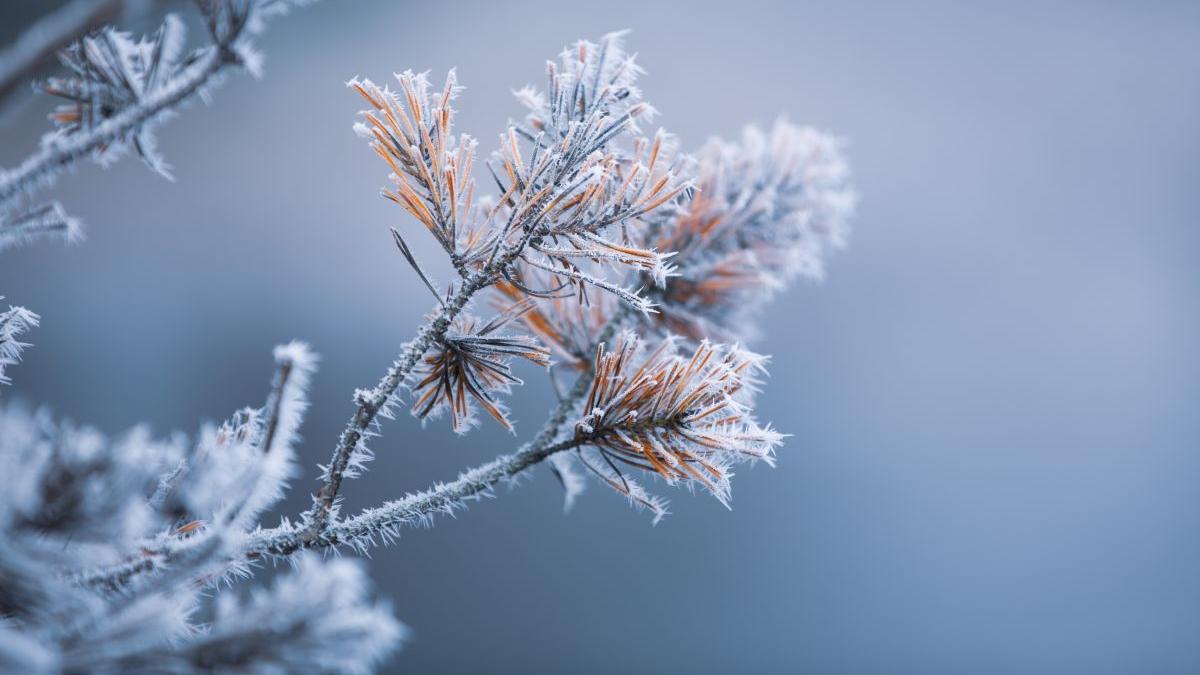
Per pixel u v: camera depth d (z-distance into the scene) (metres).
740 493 5.44
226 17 0.83
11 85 0.80
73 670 0.78
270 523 3.48
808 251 0.97
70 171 0.84
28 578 0.78
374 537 0.85
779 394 5.53
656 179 0.86
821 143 0.96
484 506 5.02
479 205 0.86
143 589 0.80
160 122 0.84
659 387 0.86
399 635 0.79
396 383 0.85
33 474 0.78
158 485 0.81
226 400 4.71
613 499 5.25
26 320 0.85
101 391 4.36
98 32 0.84
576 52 0.86
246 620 0.79
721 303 0.94
